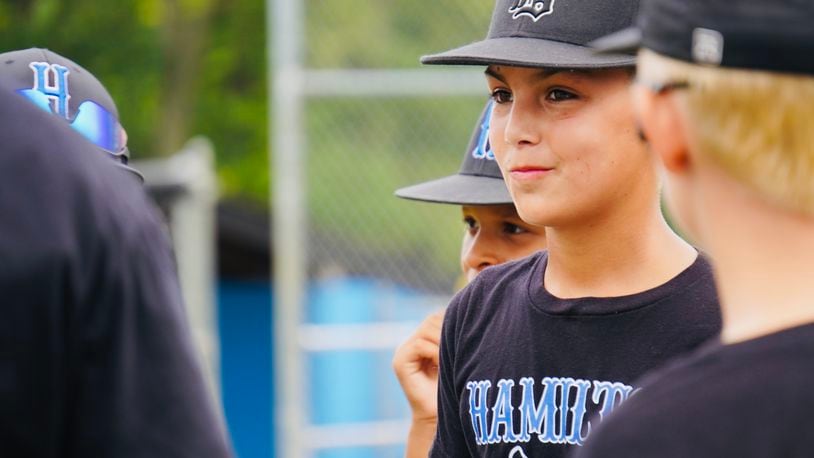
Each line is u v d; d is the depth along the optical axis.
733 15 4.21
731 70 4.20
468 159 9.03
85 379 4.76
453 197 8.60
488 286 7.09
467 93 20.31
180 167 23.05
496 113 6.78
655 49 4.45
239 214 28.66
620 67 6.29
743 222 4.30
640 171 6.41
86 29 52.88
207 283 25.30
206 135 56.31
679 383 4.29
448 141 20.97
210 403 4.99
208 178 26.77
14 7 52.62
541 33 6.69
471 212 8.76
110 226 4.85
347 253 20.83
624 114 6.35
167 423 4.83
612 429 4.31
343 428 20.22
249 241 28.61
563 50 6.50
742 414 4.11
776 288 4.25
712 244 4.43
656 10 4.46
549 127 6.41
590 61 6.27
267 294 29.06
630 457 4.21
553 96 6.43
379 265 20.92
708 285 6.38
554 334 6.54
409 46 20.58
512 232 8.63
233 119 56.47
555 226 6.48
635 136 6.36
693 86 4.30
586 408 6.35
